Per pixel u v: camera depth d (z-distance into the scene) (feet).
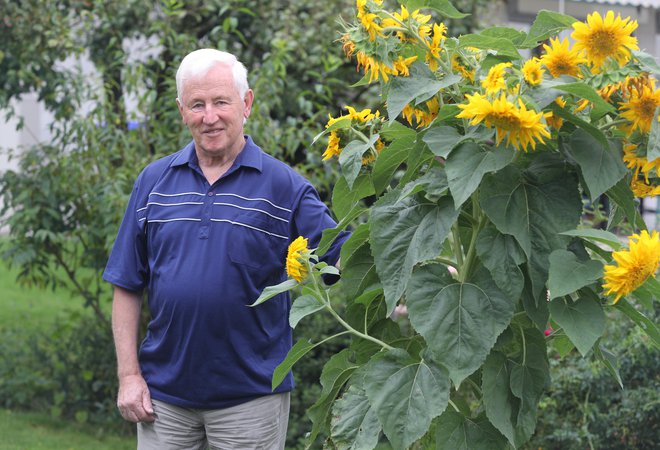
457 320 7.73
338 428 8.37
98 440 19.61
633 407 14.17
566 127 7.79
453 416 8.07
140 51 20.68
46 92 20.38
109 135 19.07
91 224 19.66
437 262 8.47
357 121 9.04
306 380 18.92
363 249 8.90
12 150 20.89
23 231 20.03
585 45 7.58
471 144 7.52
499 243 7.68
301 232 10.98
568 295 7.71
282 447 11.27
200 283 10.59
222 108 10.68
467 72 8.32
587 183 7.47
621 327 15.03
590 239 7.59
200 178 10.98
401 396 7.91
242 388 10.72
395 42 7.99
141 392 10.98
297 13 22.03
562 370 14.90
